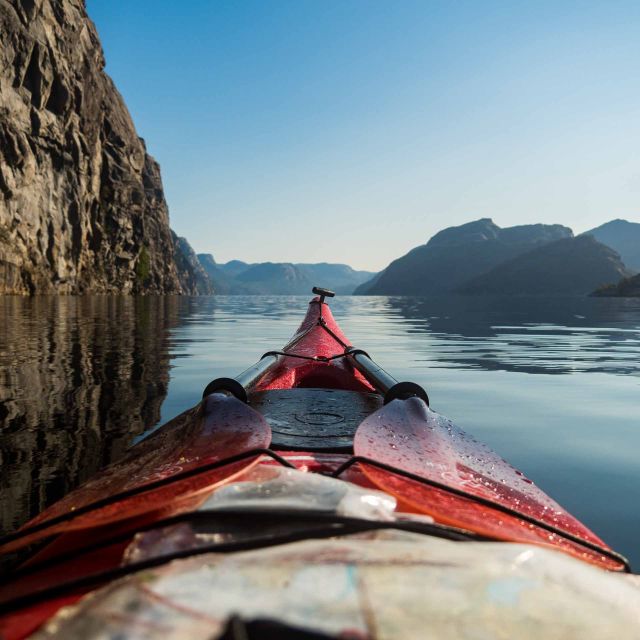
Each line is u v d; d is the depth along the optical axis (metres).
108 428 3.50
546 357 8.24
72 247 39.31
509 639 0.58
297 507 1.00
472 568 0.70
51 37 35.06
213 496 1.09
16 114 32.19
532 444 3.56
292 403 2.76
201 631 0.56
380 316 22.38
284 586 0.64
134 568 0.82
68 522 1.18
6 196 31.34
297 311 26.69
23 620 0.81
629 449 3.45
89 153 42.28
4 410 3.99
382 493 1.17
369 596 0.62
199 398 4.55
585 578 0.77
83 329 11.32
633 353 8.74
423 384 5.84
